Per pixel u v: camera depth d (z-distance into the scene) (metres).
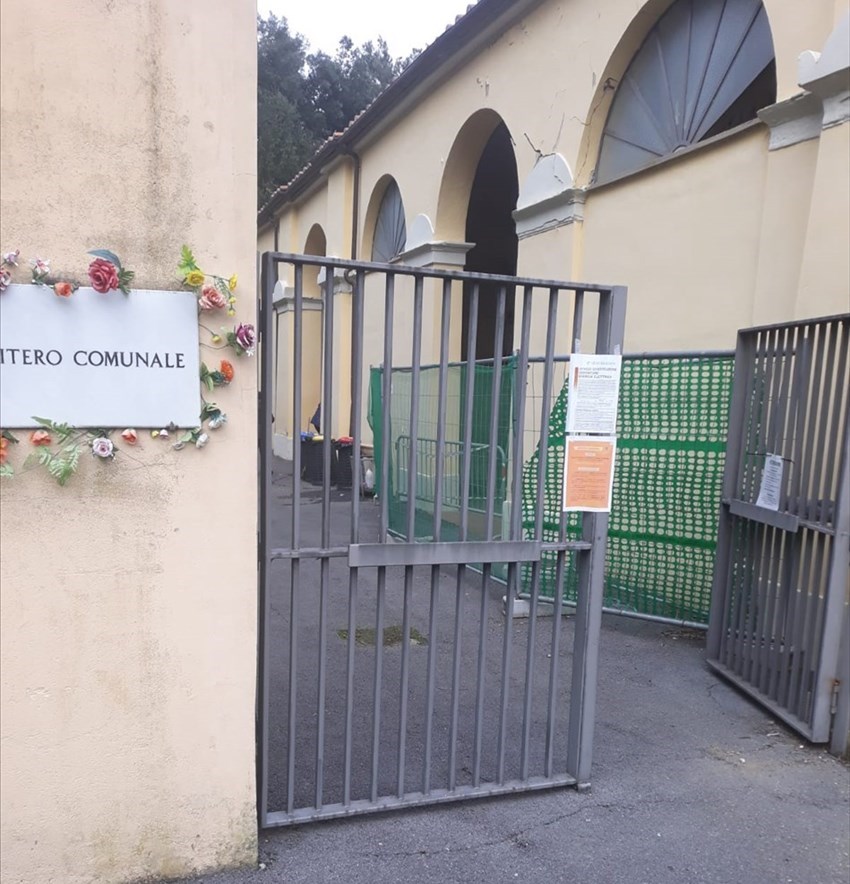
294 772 2.67
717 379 4.72
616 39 5.98
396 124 10.51
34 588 2.07
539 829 2.69
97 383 2.05
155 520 2.16
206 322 2.14
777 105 4.43
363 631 4.81
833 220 4.04
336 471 10.44
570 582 5.18
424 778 2.76
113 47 1.97
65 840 2.19
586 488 2.82
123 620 2.16
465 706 3.73
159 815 2.28
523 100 7.32
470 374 2.63
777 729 3.56
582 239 6.51
